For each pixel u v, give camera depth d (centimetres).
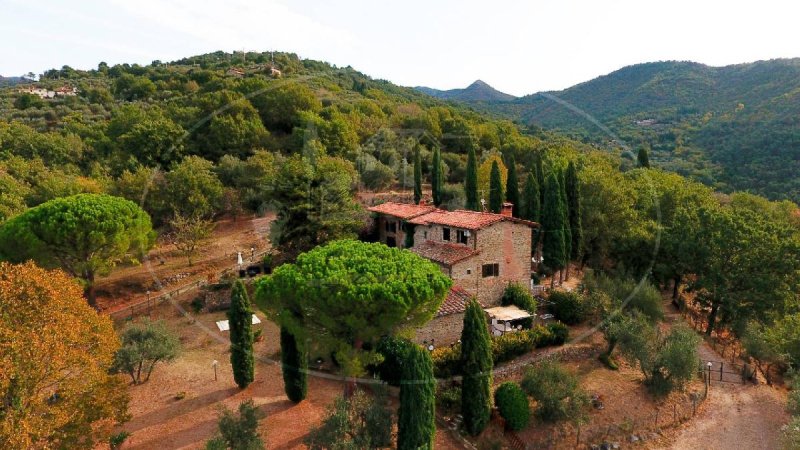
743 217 3050
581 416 1845
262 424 1650
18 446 1196
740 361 2597
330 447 1405
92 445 1445
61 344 1380
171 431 1645
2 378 1242
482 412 1731
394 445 1556
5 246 2262
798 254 2775
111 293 2467
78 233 2198
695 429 2005
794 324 2325
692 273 3128
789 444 1770
